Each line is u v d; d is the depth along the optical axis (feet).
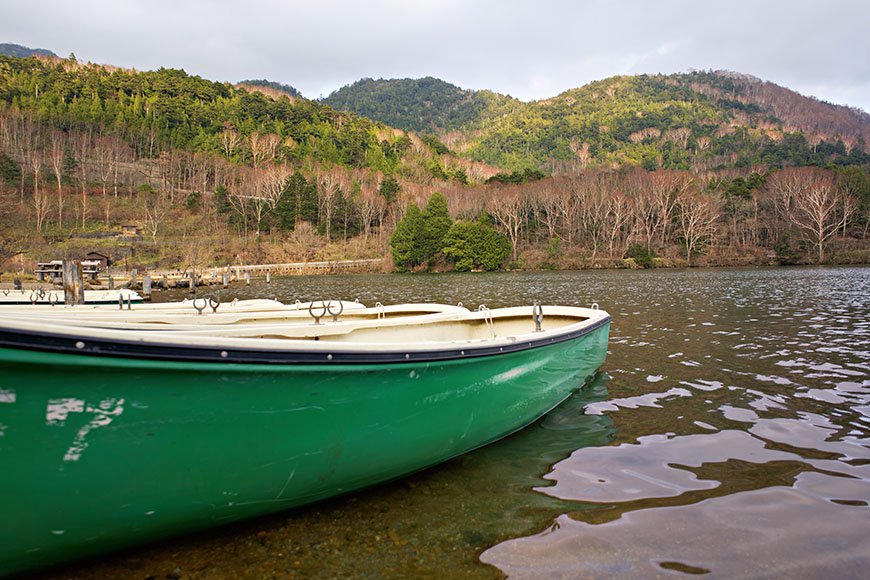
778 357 24.90
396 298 77.30
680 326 36.17
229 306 25.27
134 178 301.84
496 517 9.77
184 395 7.69
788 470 11.84
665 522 9.48
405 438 10.52
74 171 283.59
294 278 167.94
